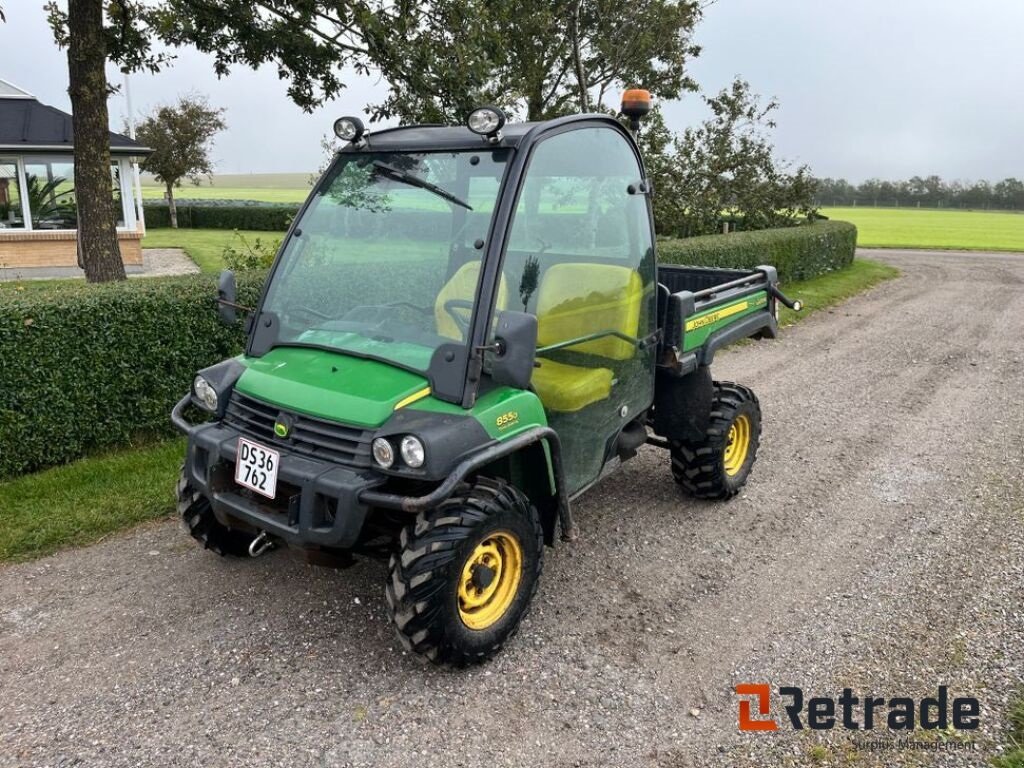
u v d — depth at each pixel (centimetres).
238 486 352
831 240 1780
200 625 371
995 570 436
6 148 1677
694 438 484
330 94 950
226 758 287
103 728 302
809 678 340
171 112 3350
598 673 341
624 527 487
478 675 337
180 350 598
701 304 466
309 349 351
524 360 295
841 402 783
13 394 521
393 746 295
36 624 372
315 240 373
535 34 1212
